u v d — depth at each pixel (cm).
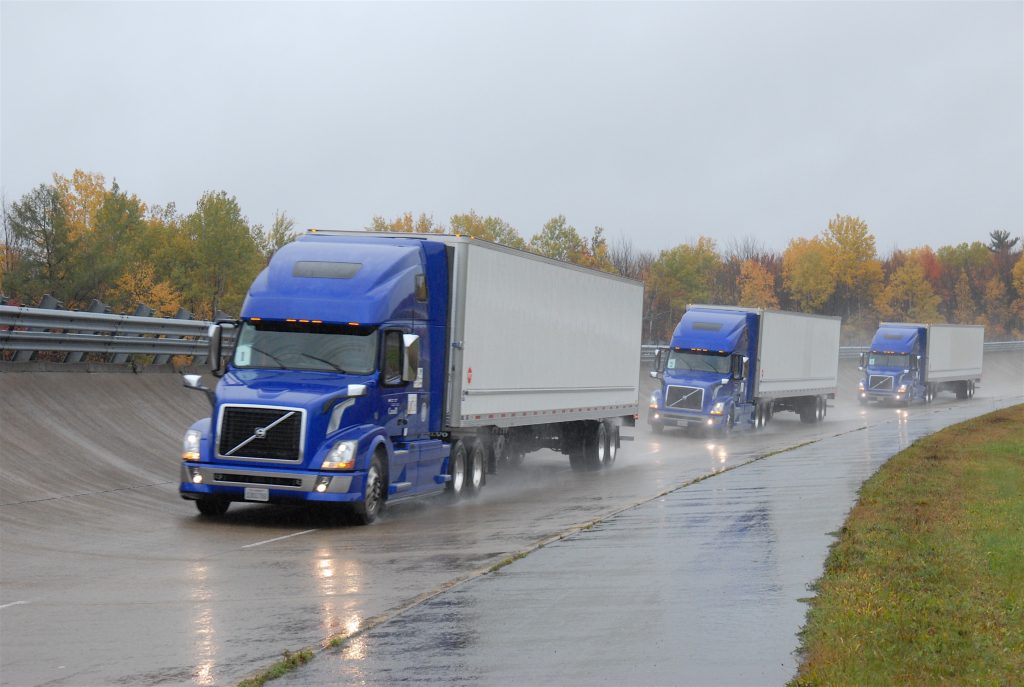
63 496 1627
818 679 733
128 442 2048
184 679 755
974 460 2503
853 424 4581
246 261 7025
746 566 1198
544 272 2297
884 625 899
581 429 2595
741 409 3838
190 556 1276
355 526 1585
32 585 1079
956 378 6419
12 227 5078
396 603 1016
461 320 1895
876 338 5953
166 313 5950
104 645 849
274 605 1004
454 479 1914
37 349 2102
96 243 5284
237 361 1655
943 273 13112
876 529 1468
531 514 1750
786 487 2009
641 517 1616
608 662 793
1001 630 906
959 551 1296
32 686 737
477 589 1068
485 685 737
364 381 1623
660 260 9138
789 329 4238
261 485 1551
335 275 1692
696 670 770
